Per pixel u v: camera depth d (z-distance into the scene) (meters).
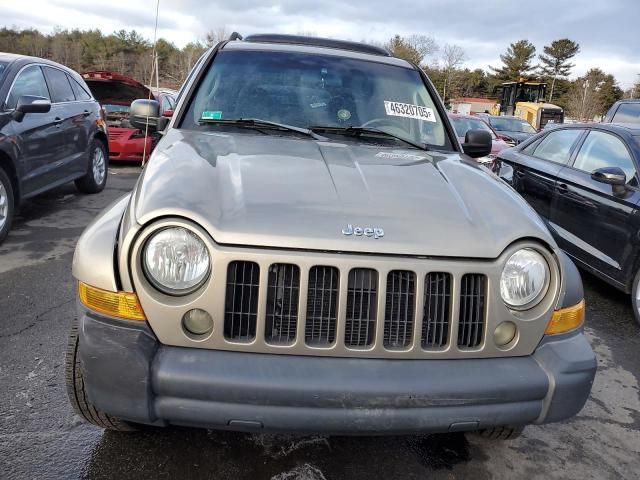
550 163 6.12
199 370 1.94
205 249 1.98
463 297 2.12
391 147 3.12
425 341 2.11
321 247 1.99
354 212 2.15
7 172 5.50
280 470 2.51
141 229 2.00
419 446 2.77
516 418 2.13
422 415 2.02
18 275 4.65
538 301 2.18
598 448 2.89
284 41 3.99
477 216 2.27
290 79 3.45
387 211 2.19
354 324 2.05
